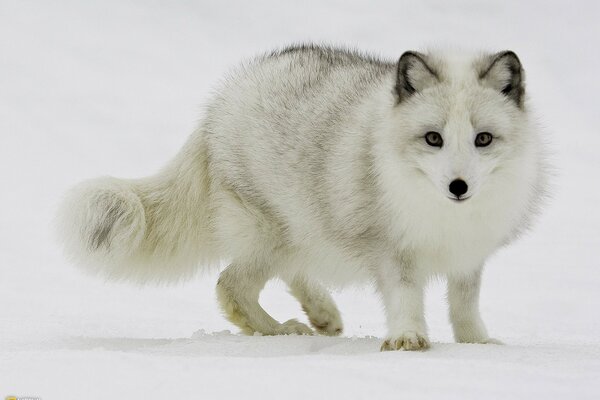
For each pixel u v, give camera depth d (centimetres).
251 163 1047
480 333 992
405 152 876
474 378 673
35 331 1088
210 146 1088
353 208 943
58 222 1051
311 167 991
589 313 1361
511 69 882
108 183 1061
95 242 1045
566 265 1786
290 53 1117
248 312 1082
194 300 1449
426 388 644
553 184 995
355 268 992
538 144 938
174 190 1100
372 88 982
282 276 1109
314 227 1008
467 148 846
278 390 641
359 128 951
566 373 700
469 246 919
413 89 890
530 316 1338
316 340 949
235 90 1096
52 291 1458
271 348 905
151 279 1117
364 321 1295
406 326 890
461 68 898
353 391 637
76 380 672
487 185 877
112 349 927
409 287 919
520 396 624
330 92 1016
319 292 1141
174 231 1098
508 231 930
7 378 681
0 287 1476
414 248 913
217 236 1086
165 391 642
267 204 1047
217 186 1080
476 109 859
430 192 877
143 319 1247
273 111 1045
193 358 760
